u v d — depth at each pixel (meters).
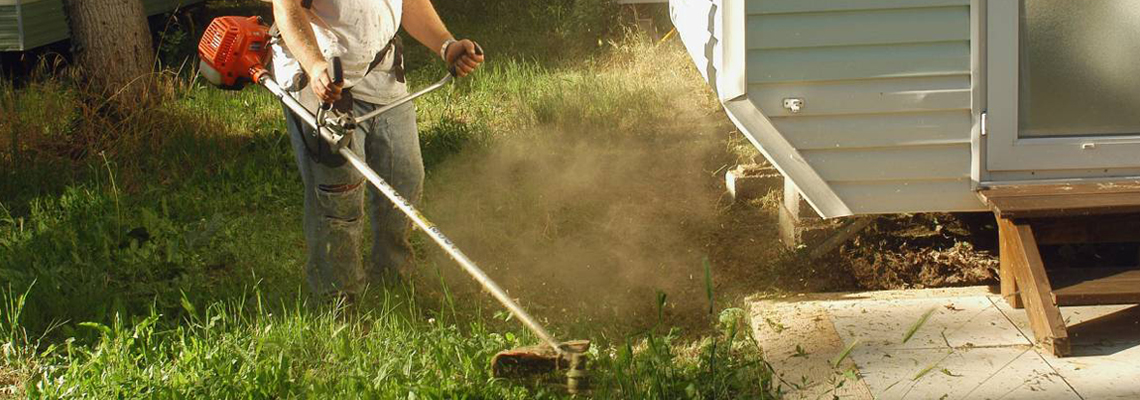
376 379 3.86
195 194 6.71
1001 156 4.61
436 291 5.02
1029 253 4.18
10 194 6.85
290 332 4.27
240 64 4.46
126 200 6.53
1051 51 4.56
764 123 4.61
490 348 4.08
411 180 4.81
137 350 4.24
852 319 4.43
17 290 4.91
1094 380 3.73
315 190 4.57
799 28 4.50
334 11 4.32
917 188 4.68
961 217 5.16
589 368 3.88
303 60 4.07
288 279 5.20
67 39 11.13
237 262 5.54
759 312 4.61
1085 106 4.61
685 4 6.50
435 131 7.82
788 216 5.42
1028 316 4.17
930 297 4.66
